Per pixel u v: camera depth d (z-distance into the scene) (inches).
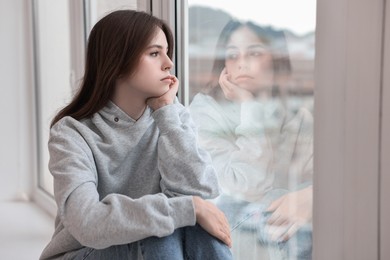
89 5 99.9
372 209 46.3
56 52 121.6
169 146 52.9
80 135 53.7
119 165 55.0
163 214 48.3
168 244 48.4
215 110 68.6
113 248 50.7
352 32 45.9
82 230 48.1
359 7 45.3
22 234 107.4
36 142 139.9
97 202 49.3
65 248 55.0
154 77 53.7
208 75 69.6
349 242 47.9
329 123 48.6
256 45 61.1
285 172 58.2
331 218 49.3
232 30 64.8
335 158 48.3
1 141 141.5
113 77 53.6
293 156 57.0
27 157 143.4
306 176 55.4
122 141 54.9
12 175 142.5
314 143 50.3
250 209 63.8
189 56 73.3
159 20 55.7
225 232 50.3
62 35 117.0
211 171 53.7
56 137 53.2
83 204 48.9
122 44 53.1
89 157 53.1
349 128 46.9
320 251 50.6
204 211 49.4
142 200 48.5
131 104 55.6
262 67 60.4
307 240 55.9
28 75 141.6
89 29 100.3
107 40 53.7
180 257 48.7
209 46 69.2
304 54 54.3
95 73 55.9
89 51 56.0
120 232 47.5
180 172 52.4
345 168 47.5
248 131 63.2
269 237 61.1
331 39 47.6
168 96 55.2
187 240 50.1
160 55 54.8
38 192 136.9
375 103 45.2
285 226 58.7
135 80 53.7
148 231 47.5
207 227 49.4
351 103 46.5
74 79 104.4
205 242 49.6
